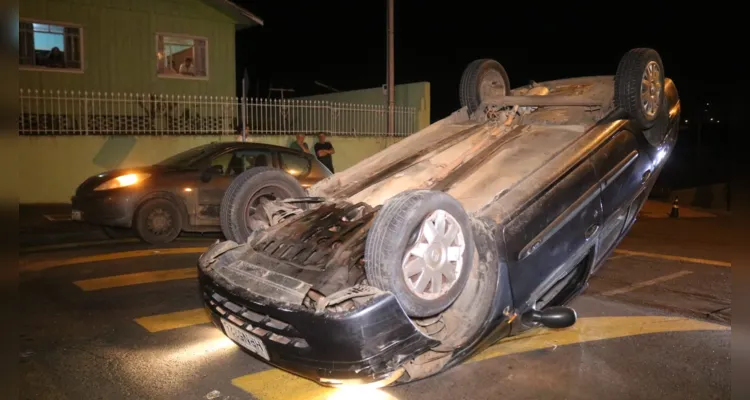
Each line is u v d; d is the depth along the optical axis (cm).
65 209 1248
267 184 569
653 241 1122
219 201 971
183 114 1577
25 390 443
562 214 488
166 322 595
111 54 1630
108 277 755
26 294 682
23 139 1300
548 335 567
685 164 3022
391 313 369
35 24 1522
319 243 460
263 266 451
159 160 1452
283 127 1659
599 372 481
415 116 1795
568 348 534
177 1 1716
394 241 372
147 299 668
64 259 848
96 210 912
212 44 1792
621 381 464
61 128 1376
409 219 377
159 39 1705
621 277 802
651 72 589
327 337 362
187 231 1014
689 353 523
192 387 455
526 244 453
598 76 688
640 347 536
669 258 934
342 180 590
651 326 594
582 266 555
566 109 630
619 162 559
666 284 763
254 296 405
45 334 558
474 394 441
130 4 1647
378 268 374
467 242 416
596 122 581
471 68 675
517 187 477
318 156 1403
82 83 1590
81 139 1357
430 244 393
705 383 461
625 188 571
